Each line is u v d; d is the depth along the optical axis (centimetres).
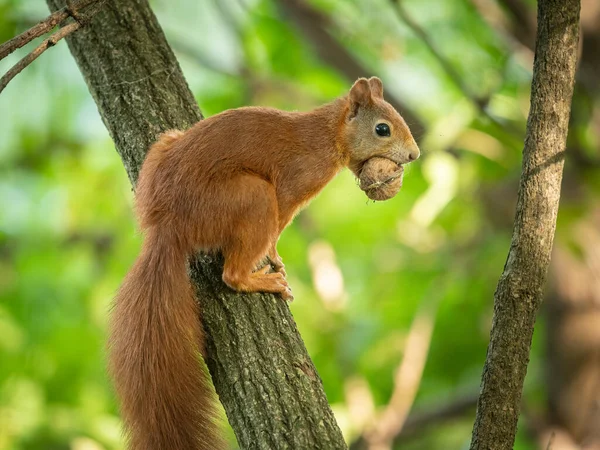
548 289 1477
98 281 1708
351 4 1731
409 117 1502
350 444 1471
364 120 884
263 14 1748
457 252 1703
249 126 829
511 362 700
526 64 1497
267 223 794
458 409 1566
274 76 1766
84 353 1631
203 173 789
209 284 804
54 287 1708
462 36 1803
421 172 1536
